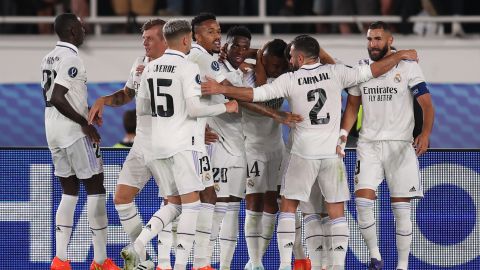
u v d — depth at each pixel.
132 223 24.50
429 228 26.55
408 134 24.22
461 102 35.97
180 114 22.94
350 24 39.03
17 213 26.53
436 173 26.56
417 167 24.31
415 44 37.78
